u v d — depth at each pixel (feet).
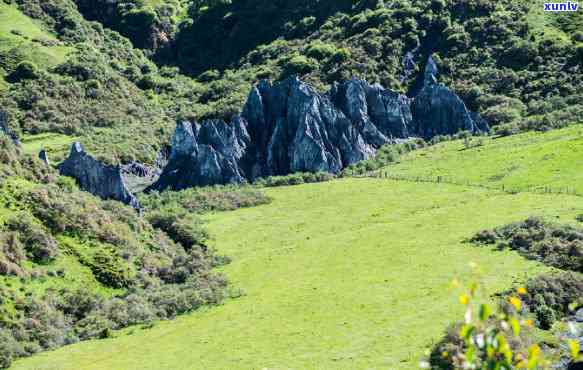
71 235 374.84
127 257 376.48
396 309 273.13
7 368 273.95
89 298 334.24
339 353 242.37
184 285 355.56
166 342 282.56
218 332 282.36
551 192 404.98
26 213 366.63
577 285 268.00
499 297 263.70
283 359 244.63
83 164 508.12
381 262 335.67
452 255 325.62
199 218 482.69
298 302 301.02
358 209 454.81
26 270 336.29
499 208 390.01
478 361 197.47
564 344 225.97
